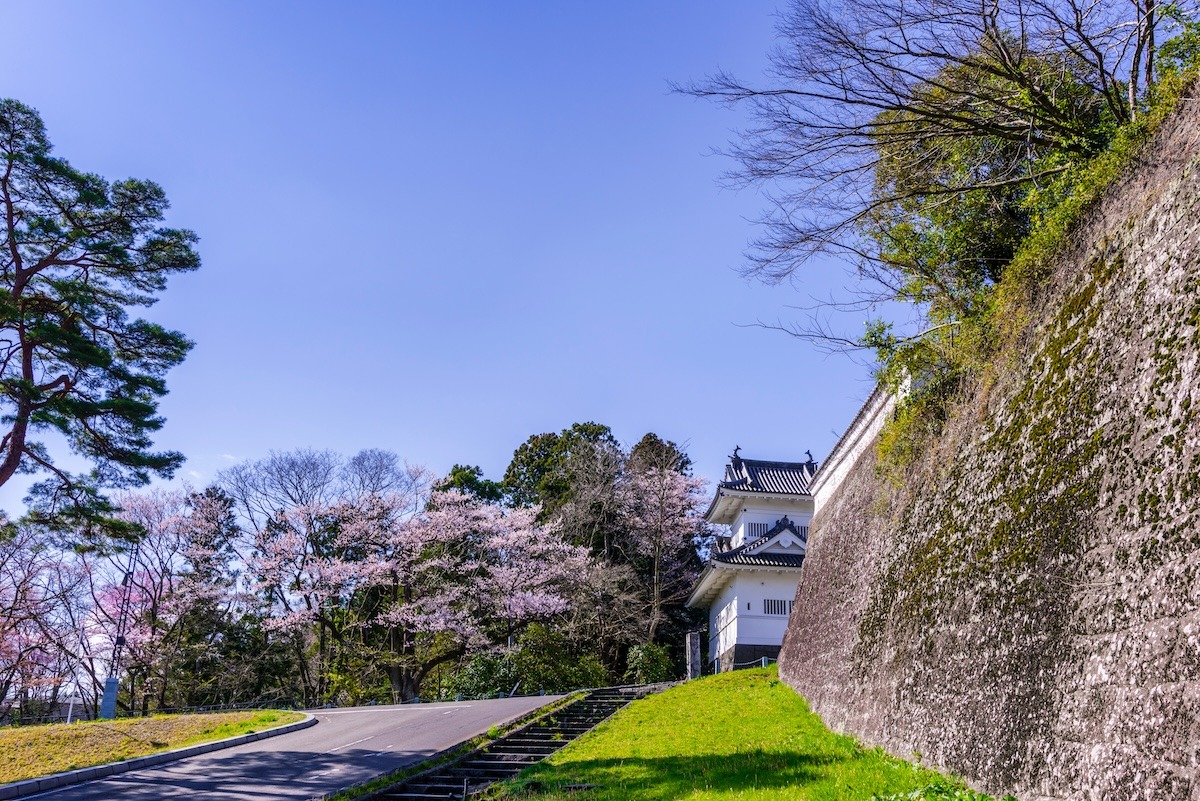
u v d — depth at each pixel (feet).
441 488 147.13
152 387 71.56
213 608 124.06
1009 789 26.81
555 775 43.16
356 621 124.57
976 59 39.32
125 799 43.34
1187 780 19.10
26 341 66.74
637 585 139.03
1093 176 34.35
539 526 144.36
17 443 64.90
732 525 139.03
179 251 75.10
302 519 124.26
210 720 75.41
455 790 43.73
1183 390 23.58
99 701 112.68
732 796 31.63
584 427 173.99
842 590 60.44
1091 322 30.78
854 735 44.24
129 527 71.56
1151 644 21.75
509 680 116.37
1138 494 24.22
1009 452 34.47
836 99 40.29
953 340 45.57
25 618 90.58
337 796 41.27
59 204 69.77
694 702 69.77
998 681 29.58
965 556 35.99
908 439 50.93
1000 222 47.37
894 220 47.32
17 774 49.49
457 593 123.85
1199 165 26.32
